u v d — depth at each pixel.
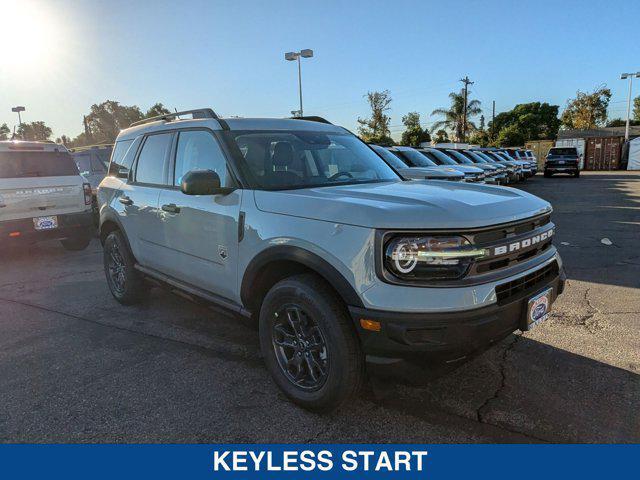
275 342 3.17
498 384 3.33
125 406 3.15
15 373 3.65
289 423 2.94
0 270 7.08
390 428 2.87
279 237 2.94
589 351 3.80
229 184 3.43
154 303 5.25
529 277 2.84
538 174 34.34
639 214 11.48
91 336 4.35
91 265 7.32
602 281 5.71
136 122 5.21
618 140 37.62
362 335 2.59
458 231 2.50
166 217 4.04
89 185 8.20
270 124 3.93
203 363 3.76
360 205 2.67
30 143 7.55
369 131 43.47
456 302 2.45
